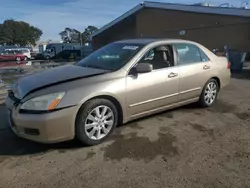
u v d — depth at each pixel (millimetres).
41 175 2654
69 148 3238
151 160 2939
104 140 3434
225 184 2498
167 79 3998
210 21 17656
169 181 2547
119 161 2920
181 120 4234
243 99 5641
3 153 3121
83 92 3107
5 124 4094
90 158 2988
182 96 4355
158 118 4320
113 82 3381
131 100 3596
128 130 3797
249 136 3598
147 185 2482
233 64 10391
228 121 4203
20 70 14656
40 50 46469
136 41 4281
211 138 3533
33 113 2896
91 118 3225
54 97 2938
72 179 2582
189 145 3316
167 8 19594
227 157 3008
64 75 3447
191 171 2719
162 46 4109
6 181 2555
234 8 15789
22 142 3412
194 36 18859
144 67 3516
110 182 2529
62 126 2975
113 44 4492
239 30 16141
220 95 6031
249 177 2609
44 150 3189
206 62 4777
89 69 3709
